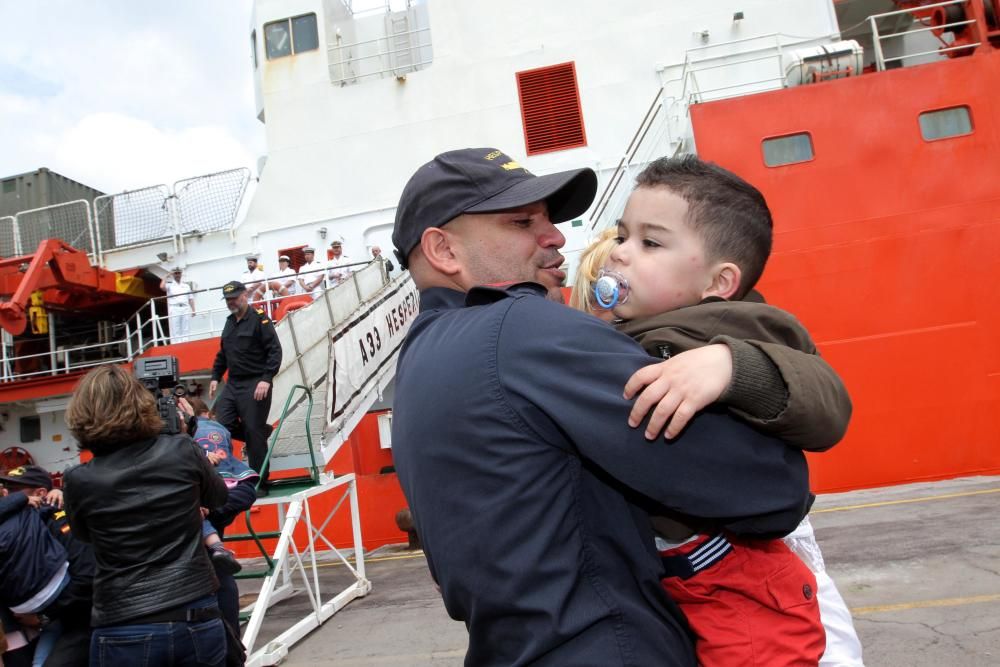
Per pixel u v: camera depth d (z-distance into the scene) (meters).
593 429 0.92
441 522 1.01
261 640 4.99
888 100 7.41
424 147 10.34
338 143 10.62
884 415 7.27
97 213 11.46
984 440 7.14
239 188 11.05
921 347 7.25
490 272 1.25
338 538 8.55
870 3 10.48
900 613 4.02
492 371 0.99
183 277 10.92
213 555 3.28
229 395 6.09
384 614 5.30
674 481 0.92
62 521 3.06
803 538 1.34
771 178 7.45
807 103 7.46
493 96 10.20
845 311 7.36
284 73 10.88
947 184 7.30
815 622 1.11
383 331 7.12
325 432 5.49
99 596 2.34
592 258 1.42
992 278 7.20
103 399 2.39
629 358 0.97
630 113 9.81
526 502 0.95
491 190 1.22
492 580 0.96
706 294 1.17
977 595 4.11
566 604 0.94
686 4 9.86
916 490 6.95
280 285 10.23
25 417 10.84
